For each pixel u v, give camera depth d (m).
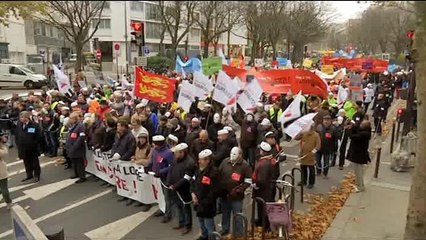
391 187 9.73
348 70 29.72
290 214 6.70
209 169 6.42
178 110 12.63
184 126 11.05
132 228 7.50
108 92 17.05
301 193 8.81
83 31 23.22
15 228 4.91
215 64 15.20
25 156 10.10
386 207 8.37
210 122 11.92
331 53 53.72
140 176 8.41
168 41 46.97
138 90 11.38
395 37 54.00
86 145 10.63
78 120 10.16
